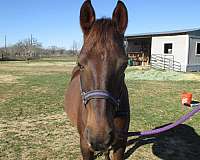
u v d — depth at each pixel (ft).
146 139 20.81
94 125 7.64
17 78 62.03
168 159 17.49
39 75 69.10
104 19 8.71
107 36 8.20
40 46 266.16
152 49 93.35
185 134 21.98
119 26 8.80
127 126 11.13
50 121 25.48
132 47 106.22
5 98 36.78
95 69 7.94
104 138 7.49
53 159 17.33
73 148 19.04
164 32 88.53
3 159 17.24
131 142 20.21
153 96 38.86
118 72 8.09
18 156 17.70
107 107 7.88
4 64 119.03
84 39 8.84
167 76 65.10
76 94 12.91
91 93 7.93
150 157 17.74
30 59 171.53
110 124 7.75
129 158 17.56
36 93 40.91
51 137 21.17
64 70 86.02
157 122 25.31
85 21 8.85
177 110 30.17
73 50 284.82
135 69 82.84
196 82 56.24
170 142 20.27
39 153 18.17
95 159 16.92
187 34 82.12
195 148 19.20
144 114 28.19
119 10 8.83
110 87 7.98
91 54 8.04
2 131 22.49
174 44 86.07
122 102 10.31
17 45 239.30
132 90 44.42
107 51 8.00
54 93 40.86
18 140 20.47
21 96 38.27
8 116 27.20
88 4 8.79
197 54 84.79
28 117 26.89
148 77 64.13
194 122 25.14
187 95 32.55
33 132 22.33
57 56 232.12
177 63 85.20
